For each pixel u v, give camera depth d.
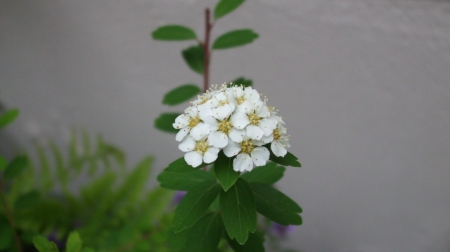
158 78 0.27
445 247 0.25
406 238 0.26
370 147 0.25
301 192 0.28
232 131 0.13
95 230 0.26
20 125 0.31
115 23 0.26
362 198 0.26
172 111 0.28
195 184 0.15
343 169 0.26
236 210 0.13
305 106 0.25
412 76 0.22
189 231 0.15
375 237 0.27
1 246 0.19
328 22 0.22
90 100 0.29
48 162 0.29
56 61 0.28
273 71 0.25
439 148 0.23
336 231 0.28
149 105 0.28
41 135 0.31
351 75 0.23
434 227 0.25
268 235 0.25
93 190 0.28
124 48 0.27
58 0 0.26
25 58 0.29
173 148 0.29
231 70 0.25
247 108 0.13
